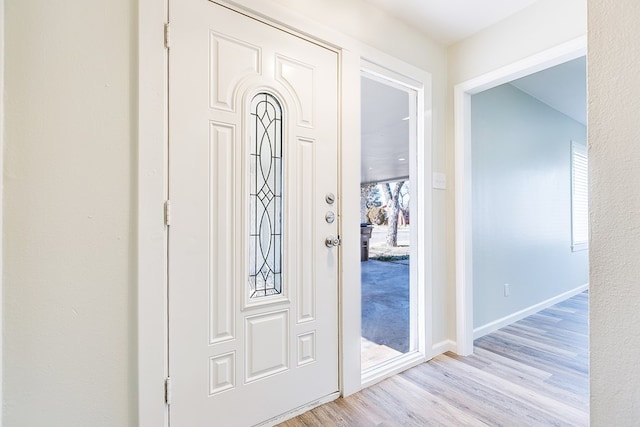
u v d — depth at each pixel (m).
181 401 1.24
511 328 2.77
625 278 0.48
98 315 1.10
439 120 2.26
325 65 1.66
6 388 0.97
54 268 1.03
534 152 3.23
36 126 1.00
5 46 0.96
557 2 1.77
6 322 0.97
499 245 2.77
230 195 1.36
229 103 1.36
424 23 2.04
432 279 2.17
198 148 1.28
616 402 0.49
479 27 2.09
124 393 1.14
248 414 1.40
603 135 0.50
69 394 1.05
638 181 0.47
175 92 1.23
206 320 1.30
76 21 1.06
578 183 4.02
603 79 0.51
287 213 1.52
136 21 1.16
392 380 1.86
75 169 1.06
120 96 1.13
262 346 1.44
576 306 3.44
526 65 1.89
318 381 1.62
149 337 1.16
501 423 1.46
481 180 2.60
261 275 1.46
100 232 1.10
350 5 1.76
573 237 3.88
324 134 1.65
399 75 2.03
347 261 1.72
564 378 1.88
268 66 1.46
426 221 2.14
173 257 1.22
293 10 1.53
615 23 0.49
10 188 0.97
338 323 1.70
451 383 1.82
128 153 1.14
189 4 1.26
